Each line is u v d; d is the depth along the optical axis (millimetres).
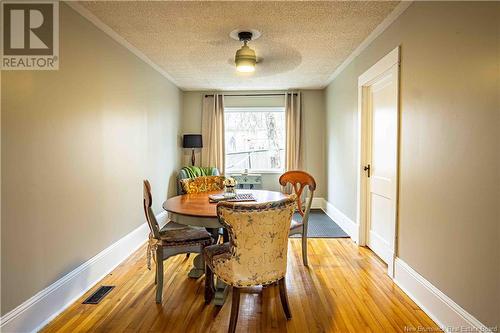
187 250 2318
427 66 2131
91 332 1908
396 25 2602
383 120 3094
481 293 1628
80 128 2441
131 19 2588
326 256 3242
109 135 2910
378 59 2994
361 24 2738
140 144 3676
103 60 2803
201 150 5863
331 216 5074
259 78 4855
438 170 1999
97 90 2699
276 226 1853
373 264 3016
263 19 2627
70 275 2289
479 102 1626
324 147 5676
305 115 5816
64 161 2240
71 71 2328
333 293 2418
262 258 1862
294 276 2740
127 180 3309
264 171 6008
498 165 1506
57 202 2164
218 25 2738
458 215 1801
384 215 3074
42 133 2020
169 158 4895
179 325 1986
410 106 2373
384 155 3080
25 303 1867
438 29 1996
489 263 1572
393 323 1998
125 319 2053
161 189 4473
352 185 3914
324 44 3260
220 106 5816
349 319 2049
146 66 3859
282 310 2168
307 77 4816
